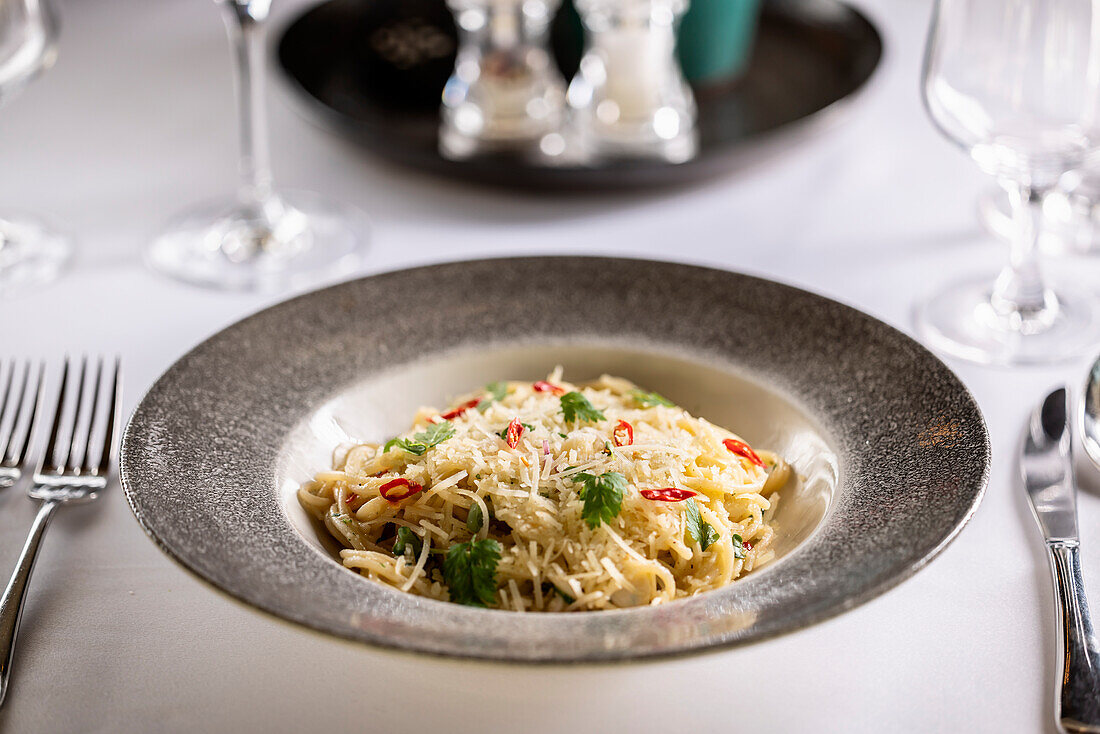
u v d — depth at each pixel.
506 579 0.58
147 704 0.56
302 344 0.66
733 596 0.54
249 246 0.82
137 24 1.11
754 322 0.67
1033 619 0.58
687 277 0.69
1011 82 0.70
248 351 0.65
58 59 1.04
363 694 0.56
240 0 0.80
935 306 0.75
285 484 0.61
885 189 0.86
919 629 0.58
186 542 0.55
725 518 0.60
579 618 0.52
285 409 0.64
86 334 0.74
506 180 0.85
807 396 0.64
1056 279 0.77
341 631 0.49
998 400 0.69
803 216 0.84
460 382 0.68
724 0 0.90
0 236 0.82
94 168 0.90
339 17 0.99
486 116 0.88
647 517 0.59
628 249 0.81
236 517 0.57
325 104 0.91
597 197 0.87
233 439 0.62
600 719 0.56
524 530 0.58
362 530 0.61
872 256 0.80
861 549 0.55
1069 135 0.70
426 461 0.61
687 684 0.57
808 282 0.78
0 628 0.57
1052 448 0.65
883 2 1.12
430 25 0.90
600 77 0.87
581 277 0.69
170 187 0.88
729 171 0.88
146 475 0.58
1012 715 0.55
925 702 0.56
